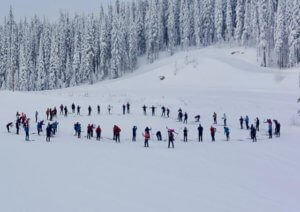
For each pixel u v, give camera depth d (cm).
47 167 2302
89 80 12581
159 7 15175
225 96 7269
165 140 3819
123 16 15725
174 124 4844
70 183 1964
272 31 12319
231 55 12344
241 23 13362
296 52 10750
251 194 1914
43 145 3197
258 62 11656
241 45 13262
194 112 5922
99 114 5516
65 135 4012
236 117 5550
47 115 5016
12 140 3459
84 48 12562
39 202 1634
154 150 3153
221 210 1634
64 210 1550
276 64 11588
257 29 12038
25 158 2547
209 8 14425
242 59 11938
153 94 7894
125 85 10712
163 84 10500
